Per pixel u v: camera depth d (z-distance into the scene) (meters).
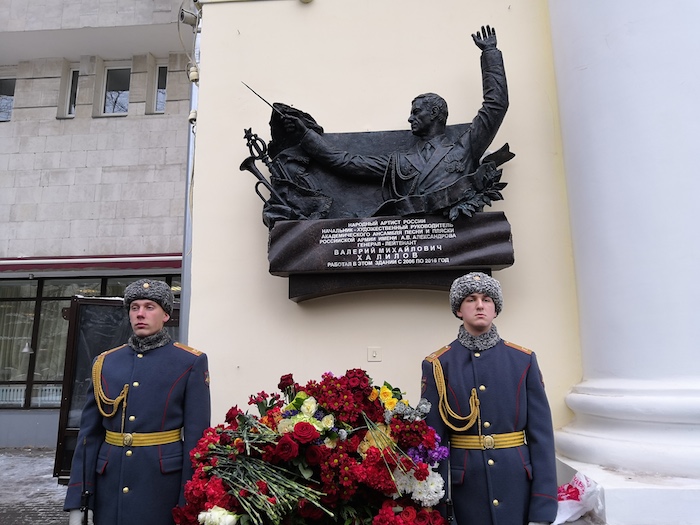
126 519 2.14
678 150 2.62
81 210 10.01
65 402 4.66
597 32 2.96
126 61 10.78
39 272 9.65
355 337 3.21
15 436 9.38
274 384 3.19
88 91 10.47
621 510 2.13
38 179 10.17
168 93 10.34
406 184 3.13
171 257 9.32
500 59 3.13
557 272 3.21
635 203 2.67
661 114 2.67
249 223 3.42
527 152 3.38
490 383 2.09
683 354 2.46
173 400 2.31
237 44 3.71
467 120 3.47
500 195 3.03
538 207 3.30
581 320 2.99
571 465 2.56
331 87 3.60
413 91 3.55
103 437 2.36
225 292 3.33
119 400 2.26
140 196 9.96
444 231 3.03
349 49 3.65
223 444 2.05
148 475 2.20
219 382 3.21
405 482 1.98
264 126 3.58
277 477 1.93
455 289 2.20
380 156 3.28
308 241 3.10
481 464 2.04
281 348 3.23
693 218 2.54
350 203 3.25
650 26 2.77
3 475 7.34
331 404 2.03
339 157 3.23
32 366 9.73
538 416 2.07
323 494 1.92
